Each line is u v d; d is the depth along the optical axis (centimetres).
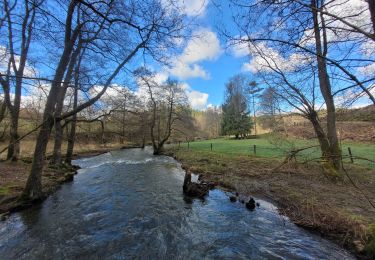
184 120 4081
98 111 1623
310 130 1972
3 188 963
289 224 721
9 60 1405
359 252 536
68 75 1261
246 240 647
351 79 304
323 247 584
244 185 1113
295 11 364
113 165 2098
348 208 734
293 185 1044
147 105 3384
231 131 5062
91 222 777
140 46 930
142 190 1191
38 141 920
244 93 5003
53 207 903
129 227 742
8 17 560
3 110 1700
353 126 2617
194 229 727
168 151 3281
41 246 620
